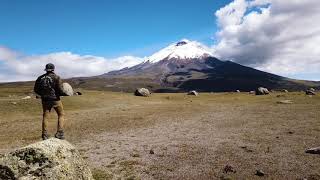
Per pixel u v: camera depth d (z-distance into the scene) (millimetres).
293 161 19812
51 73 21281
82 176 13531
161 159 20828
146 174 17953
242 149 23094
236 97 94688
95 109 60781
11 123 41031
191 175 17656
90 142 26797
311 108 50719
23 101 64125
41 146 12891
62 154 13125
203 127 34375
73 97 78000
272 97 85312
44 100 21031
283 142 25141
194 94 112125
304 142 24891
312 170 18047
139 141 26812
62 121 21469
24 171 12469
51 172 12531
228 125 35344
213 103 73938
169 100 89625
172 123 38000
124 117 43938
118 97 87750
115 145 25344
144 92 102125
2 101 63594
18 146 25734
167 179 17125
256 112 48500
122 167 19250
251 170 18281
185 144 25141
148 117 43969
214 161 20141
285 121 36844
